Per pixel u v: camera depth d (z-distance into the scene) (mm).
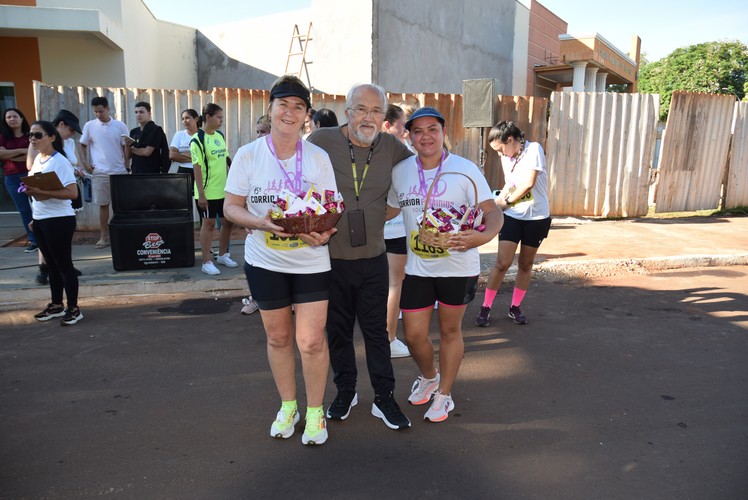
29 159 5168
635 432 3303
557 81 21234
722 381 4008
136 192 6406
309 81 12758
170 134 8695
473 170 3182
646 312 5566
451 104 9930
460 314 3318
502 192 5051
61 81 10836
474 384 3969
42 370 4117
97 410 3539
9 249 7422
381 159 3244
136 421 3412
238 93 8758
